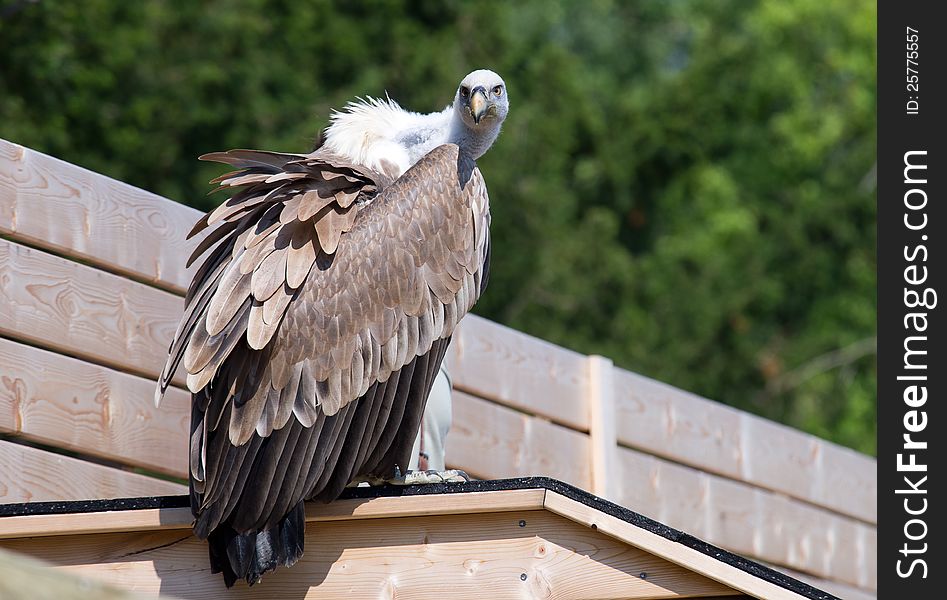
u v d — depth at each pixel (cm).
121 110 2148
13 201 848
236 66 2297
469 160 773
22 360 848
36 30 2045
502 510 681
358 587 687
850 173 3725
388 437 706
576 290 2755
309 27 2433
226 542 670
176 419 950
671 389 1276
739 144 3734
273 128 2311
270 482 667
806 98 3762
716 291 3303
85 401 884
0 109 1978
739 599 678
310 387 683
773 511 1375
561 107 2964
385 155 812
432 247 732
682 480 1266
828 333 3503
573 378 1181
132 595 494
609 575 680
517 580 681
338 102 2378
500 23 2772
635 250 3544
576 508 673
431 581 685
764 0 3928
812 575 1424
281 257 689
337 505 687
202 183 2206
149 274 931
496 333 1115
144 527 677
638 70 4412
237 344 679
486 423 1091
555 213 2777
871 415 3428
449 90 2542
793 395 3353
